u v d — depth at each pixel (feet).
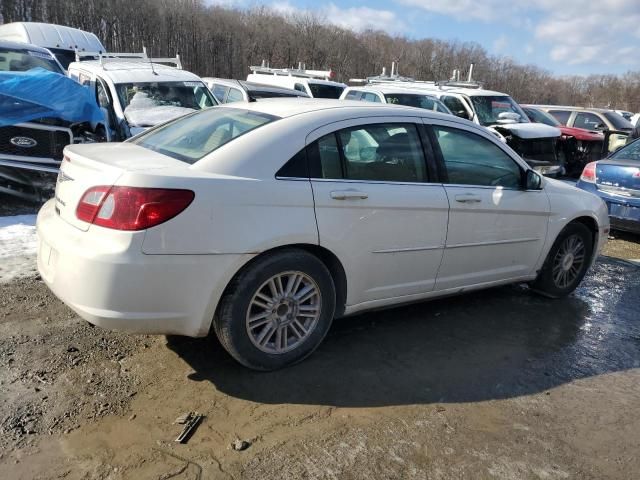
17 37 42.70
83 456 8.45
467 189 13.35
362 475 8.46
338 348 12.45
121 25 141.28
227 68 151.33
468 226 13.41
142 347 11.79
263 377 10.95
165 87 28.40
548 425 10.12
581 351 13.32
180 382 10.59
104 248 9.23
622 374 12.31
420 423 9.86
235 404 10.01
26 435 8.82
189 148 11.23
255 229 10.09
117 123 26.00
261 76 53.16
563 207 15.64
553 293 16.49
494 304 15.93
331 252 11.21
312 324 11.39
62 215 10.31
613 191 24.31
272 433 9.29
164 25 146.41
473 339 13.47
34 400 9.72
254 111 12.20
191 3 151.84
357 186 11.45
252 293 10.36
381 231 11.83
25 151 21.53
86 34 47.91
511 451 9.27
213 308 10.09
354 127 11.84
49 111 21.47
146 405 9.81
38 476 7.98
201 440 8.98
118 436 8.95
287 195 10.46
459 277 13.82
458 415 10.20
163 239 9.32
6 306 13.28
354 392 10.69
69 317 12.94
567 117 46.75
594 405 10.93
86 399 9.87
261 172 10.37
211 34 150.20
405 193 12.11
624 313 16.11
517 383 11.55
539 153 35.68
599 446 9.61
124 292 9.28
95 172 9.80
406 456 8.95
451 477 8.55
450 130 13.51
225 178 10.00
